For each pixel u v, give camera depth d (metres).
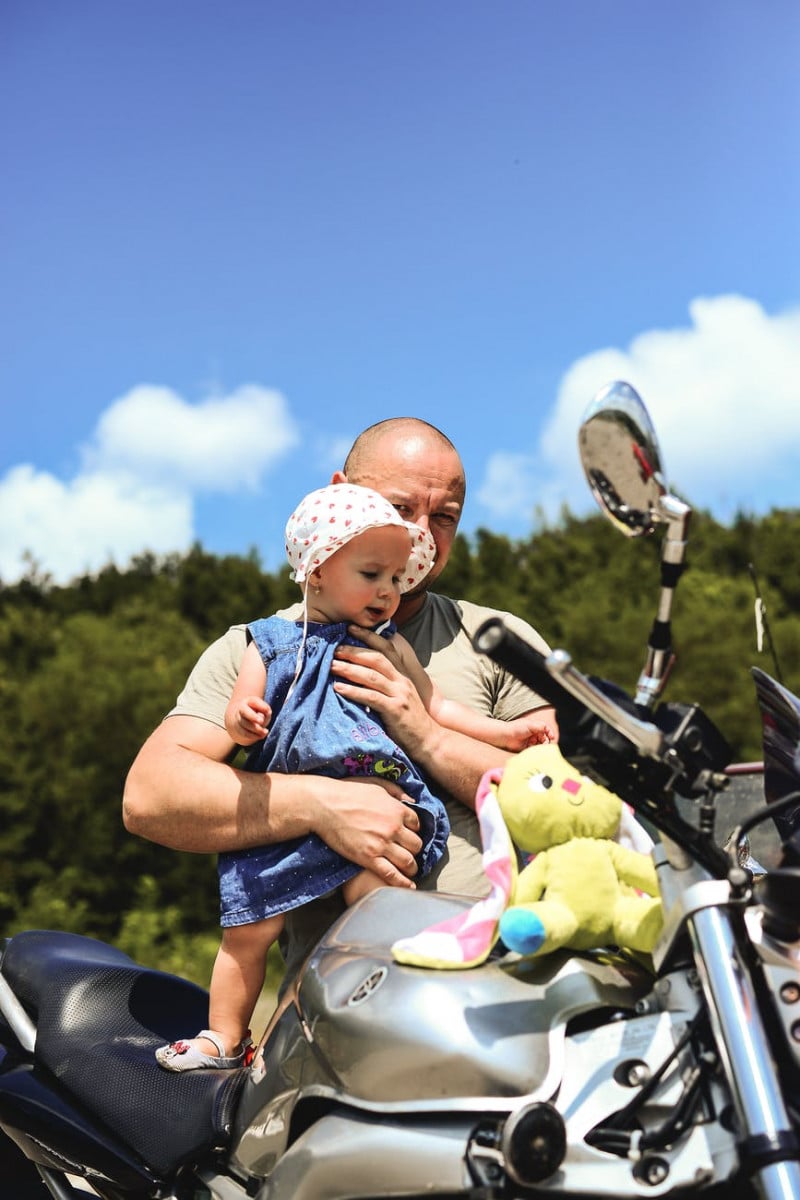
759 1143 1.36
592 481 1.60
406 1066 1.60
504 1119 1.56
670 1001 1.58
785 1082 1.48
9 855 12.80
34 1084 2.16
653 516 1.57
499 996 1.63
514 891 1.72
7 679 14.72
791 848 1.68
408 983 1.67
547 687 1.52
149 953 11.69
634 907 1.68
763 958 1.51
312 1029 1.76
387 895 1.89
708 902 1.49
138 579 19.08
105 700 13.62
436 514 2.78
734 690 13.34
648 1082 1.50
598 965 1.69
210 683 2.48
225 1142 1.95
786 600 15.43
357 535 2.33
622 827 1.78
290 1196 1.66
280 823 2.20
